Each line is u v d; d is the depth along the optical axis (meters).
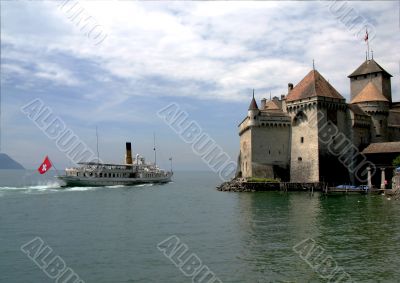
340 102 88.19
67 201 67.88
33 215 50.41
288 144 90.75
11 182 132.25
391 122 96.81
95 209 56.91
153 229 39.72
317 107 85.25
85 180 103.12
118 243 33.34
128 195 81.25
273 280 23.50
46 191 88.94
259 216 46.75
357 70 106.44
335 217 45.06
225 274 24.72
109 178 108.31
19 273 25.69
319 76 91.38
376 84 102.25
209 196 76.81
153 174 127.69
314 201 62.44
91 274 25.20
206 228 39.88
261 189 83.38
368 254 28.61
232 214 49.53
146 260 28.00
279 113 91.06
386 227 38.53
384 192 70.56
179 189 102.69
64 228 40.75
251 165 88.88
